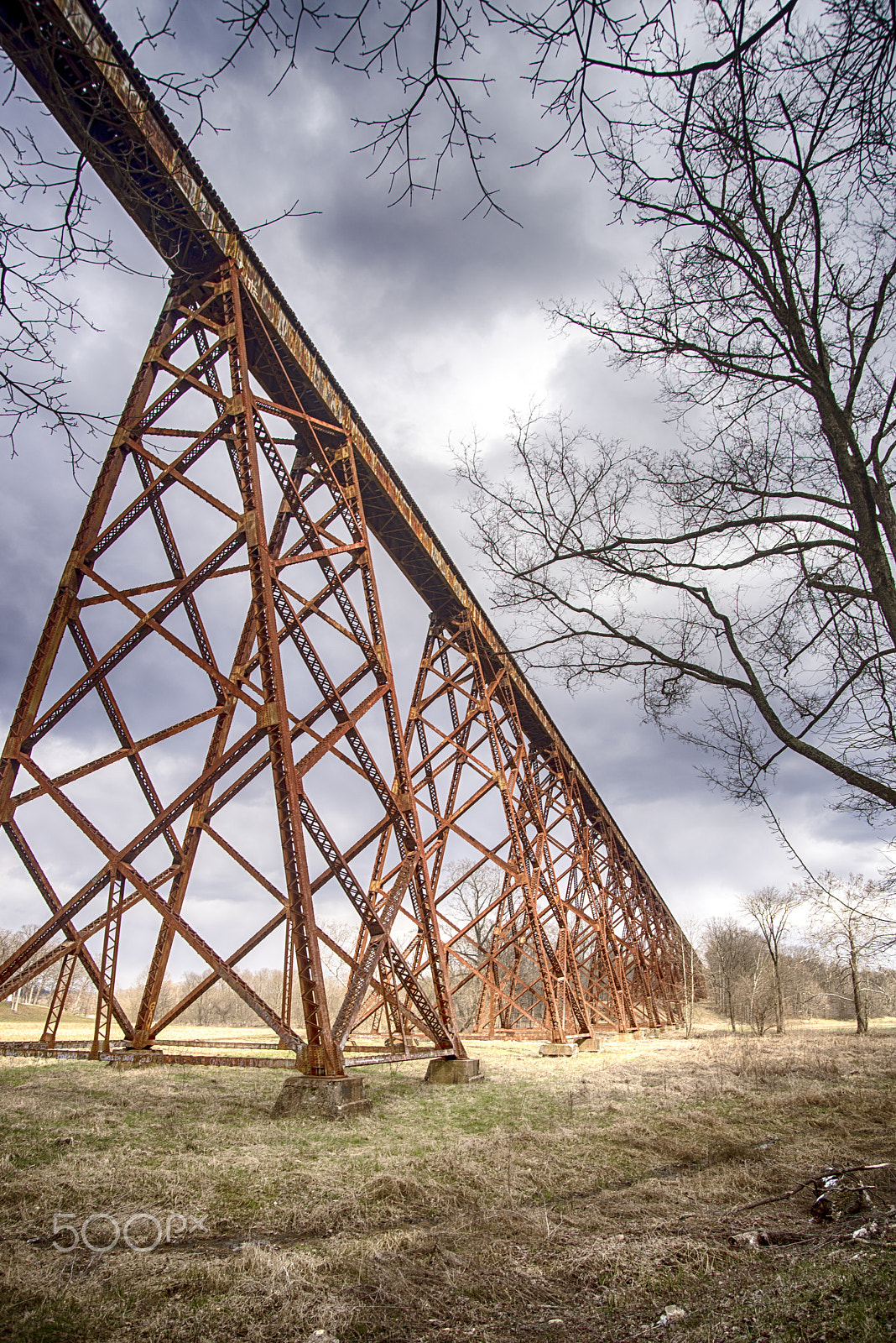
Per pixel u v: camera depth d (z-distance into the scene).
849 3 4.05
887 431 6.10
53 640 11.97
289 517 15.25
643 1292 5.00
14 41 3.90
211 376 14.02
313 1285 4.96
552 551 7.17
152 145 10.21
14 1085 11.23
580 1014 25.36
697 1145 10.13
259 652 11.34
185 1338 4.20
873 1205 6.62
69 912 11.45
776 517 6.73
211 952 10.99
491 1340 4.32
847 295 6.34
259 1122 9.65
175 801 11.64
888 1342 3.29
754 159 5.21
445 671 23.38
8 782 11.45
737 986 53.81
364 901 12.51
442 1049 14.88
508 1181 7.72
